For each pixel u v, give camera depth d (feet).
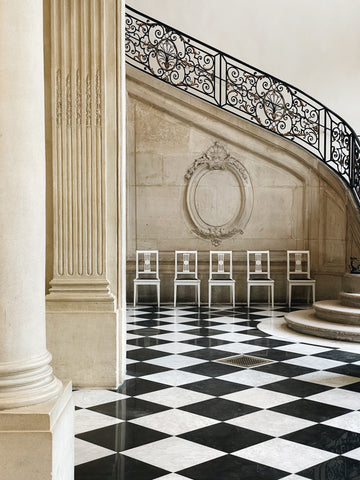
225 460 12.97
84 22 18.25
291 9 40.93
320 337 26.61
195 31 40.86
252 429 14.94
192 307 35.06
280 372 20.59
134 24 40.75
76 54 18.28
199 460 12.96
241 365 21.52
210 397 17.65
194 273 36.35
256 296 36.78
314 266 36.65
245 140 36.14
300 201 36.60
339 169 38.40
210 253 35.60
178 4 40.78
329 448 13.71
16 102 8.67
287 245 36.78
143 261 36.45
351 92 41.09
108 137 18.44
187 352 23.53
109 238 18.67
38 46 9.02
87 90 18.29
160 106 35.96
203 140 36.29
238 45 41.01
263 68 41.01
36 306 9.05
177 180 36.47
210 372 20.53
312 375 20.21
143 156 36.37
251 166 36.47
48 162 18.43
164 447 13.70
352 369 21.07
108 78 18.40
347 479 12.01
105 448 13.62
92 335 18.42
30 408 8.77
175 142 36.29
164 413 16.15
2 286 8.70
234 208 36.68
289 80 40.98
